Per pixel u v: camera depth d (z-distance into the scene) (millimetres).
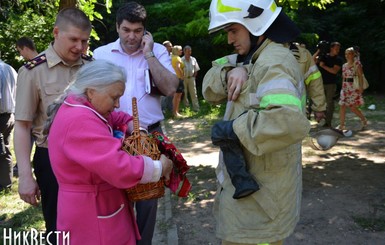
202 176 6574
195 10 9875
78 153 2182
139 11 3482
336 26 19281
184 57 12961
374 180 6129
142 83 3568
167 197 5570
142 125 3537
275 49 2316
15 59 14836
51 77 3078
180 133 10125
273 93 2129
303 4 7910
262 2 2334
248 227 2418
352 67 9617
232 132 2266
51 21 14391
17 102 3074
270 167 2365
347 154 7582
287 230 2439
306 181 6152
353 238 4395
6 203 5484
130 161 2217
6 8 8094
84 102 2264
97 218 2336
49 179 3176
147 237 3549
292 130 2084
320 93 3621
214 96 2693
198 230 4684
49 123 2412
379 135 9266
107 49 3670
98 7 18953
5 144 5828
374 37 18859
